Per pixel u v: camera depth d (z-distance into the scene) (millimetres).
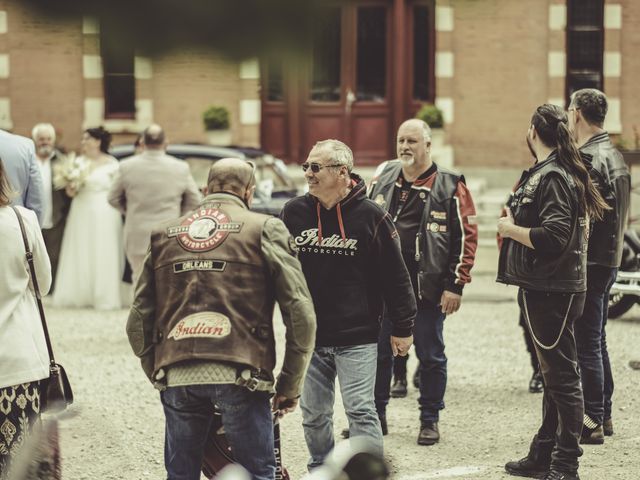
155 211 14062
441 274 8953
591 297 8742
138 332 5691
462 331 14922
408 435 9461
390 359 9172
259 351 5398
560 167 7441
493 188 25875
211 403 5574
